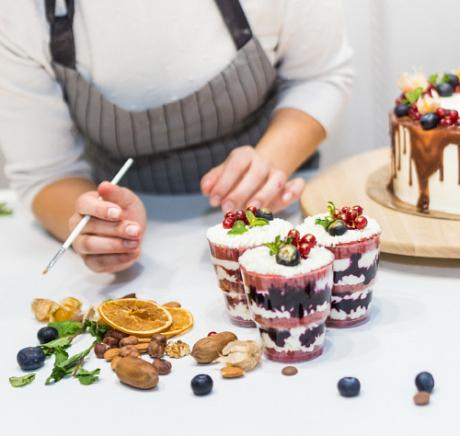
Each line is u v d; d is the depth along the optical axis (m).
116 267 1.39
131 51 1.56
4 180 2.40
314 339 1.08
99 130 1.65
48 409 1.01
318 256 1.07
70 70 1.58
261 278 1.04
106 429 0.96
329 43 1.71
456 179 1.47
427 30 2.27
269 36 1.65
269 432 0.92
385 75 2.32
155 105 1.64
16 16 1.53
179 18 1.56
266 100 1.80
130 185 1.83
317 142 1.72
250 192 1.46
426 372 0.98
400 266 1.38
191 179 1.80
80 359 1.12
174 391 1.03
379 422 0.92
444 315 1.19
